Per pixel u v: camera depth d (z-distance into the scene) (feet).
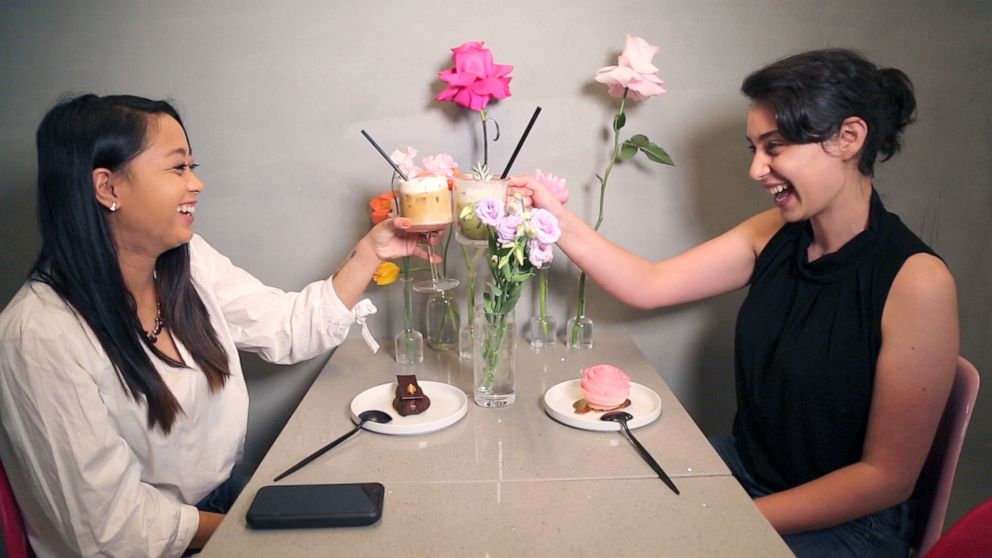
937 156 5.59
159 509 3.69
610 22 5.33
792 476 4.36
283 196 5.60
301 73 5.38
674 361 6.01
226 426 4.38
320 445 3.88
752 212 5.67
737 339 4.65
